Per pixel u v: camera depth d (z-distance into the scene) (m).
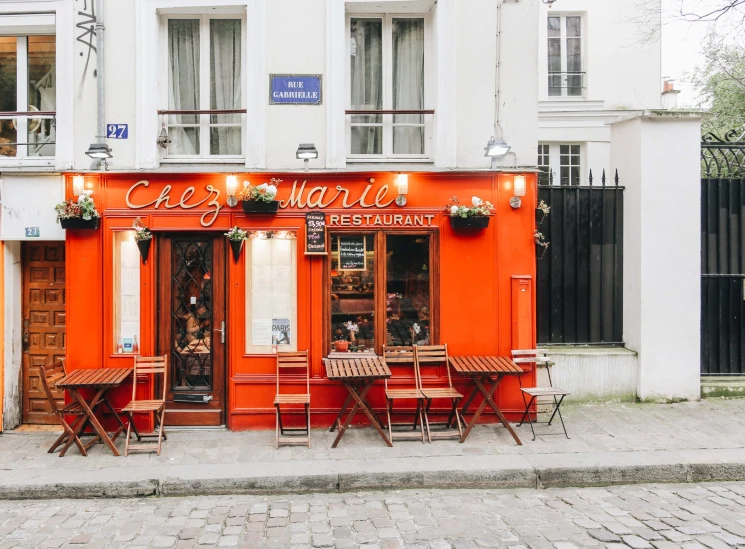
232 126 7.02
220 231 6.75
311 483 5.29
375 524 4.53
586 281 7.77
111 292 6.69
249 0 6.71
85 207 6.44
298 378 6.73
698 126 7.43
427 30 7.06
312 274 6.77
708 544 4.05
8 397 6.89
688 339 7.42
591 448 5.91
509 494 5.19
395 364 6.80
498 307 6.86
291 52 6.76
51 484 5.19
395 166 6.97
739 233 7.82
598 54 11.48
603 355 7.45
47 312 7.12
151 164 6.74
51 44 7.17
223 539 4.31
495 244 6.84
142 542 4.29
